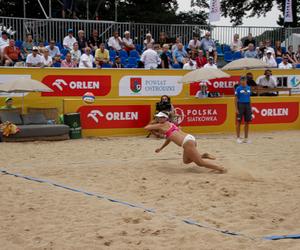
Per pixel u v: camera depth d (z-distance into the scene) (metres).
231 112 18.69
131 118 17.41
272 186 9.02
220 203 7.78
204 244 5.84
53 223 6.68
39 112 16.98
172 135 10.43
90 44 21.38
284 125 19.62
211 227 6.49
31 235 6.19
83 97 16.91
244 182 9.33
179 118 17.89
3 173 10.30
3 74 17.53
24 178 9.77
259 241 5.96
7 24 21.28
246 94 15.56
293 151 13.57
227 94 21.19
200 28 24.53
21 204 7.69
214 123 18.42
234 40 24.41
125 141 15.76
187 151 10.21
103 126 17.12
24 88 15.49
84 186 9.08
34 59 18.55
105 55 20.16
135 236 6.12
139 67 20.78
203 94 19.31
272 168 10.93
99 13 36.19
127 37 22.22
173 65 21.56
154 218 6.88
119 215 7.04
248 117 15.57
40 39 20.95
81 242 5.91
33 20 21.47
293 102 19.72
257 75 21.59
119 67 20.31
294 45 25.70
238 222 6.74
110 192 8.59
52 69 18.22
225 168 10.62
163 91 20.03
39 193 8.45
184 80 17.47
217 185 9.02
